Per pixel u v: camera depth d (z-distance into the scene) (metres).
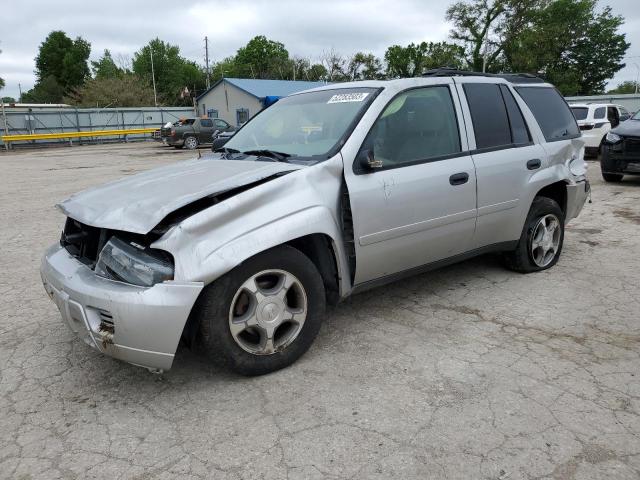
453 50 46.44
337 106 3.96
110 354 2.92
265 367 3.23
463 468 2.41
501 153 4.42
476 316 4.12
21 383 3.29
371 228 3.55
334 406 2.93
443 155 4.04
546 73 46.25
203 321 2.97
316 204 3.32
